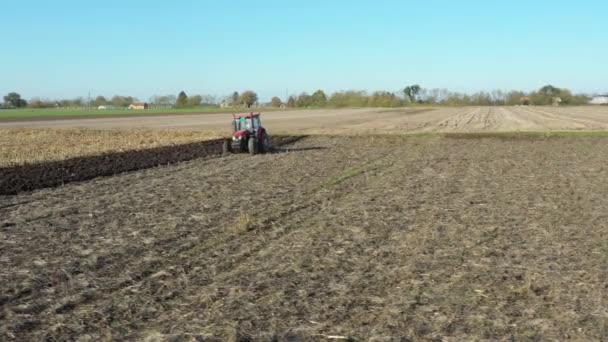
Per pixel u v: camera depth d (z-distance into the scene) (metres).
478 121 58.00
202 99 182.75
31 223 11.63
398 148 29.28
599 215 12.04
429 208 12.83
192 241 9.98
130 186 16.64
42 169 20.78
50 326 6.44
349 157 24.55
